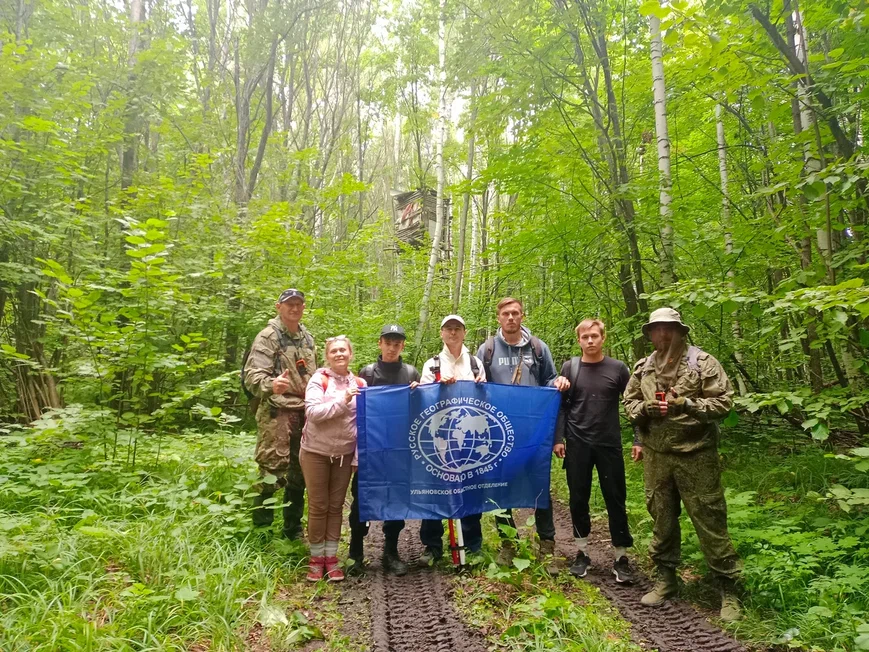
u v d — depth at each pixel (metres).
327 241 11.40
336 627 3.15
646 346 6.66
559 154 7.21
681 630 3.18
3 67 7.48
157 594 3.09
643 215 6.39
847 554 3.65
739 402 4.35
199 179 9.18
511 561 3.88
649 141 8.85
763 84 4.93
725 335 6.66
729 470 6.05
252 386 4.17
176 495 4.17
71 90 8.49
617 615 3.36
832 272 4.76
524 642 2.88
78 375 6.46
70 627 2.60
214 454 5.55
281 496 4.80
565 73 7.00
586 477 4.02
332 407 3.76
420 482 4.01
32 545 3.30
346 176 9.98
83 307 5.02
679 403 3.45
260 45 11.20
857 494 3.45
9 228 7.22
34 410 7.94
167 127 10.22
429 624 3.15
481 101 7.33
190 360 8.10
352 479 4.13
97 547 3.48
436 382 4.16
